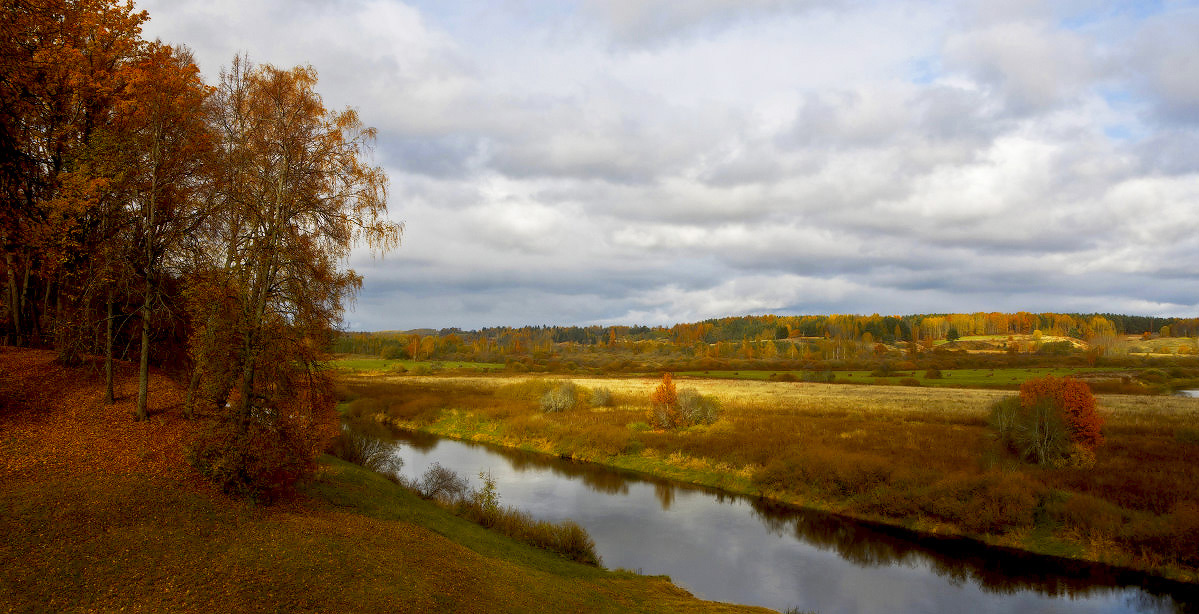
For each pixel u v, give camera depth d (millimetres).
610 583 22188
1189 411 57375
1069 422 35594
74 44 24828
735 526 33219
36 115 24531
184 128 22344
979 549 29016
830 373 105062
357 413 71438
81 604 12617
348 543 18359
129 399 25641
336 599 14766
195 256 20875
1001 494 30828
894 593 24516
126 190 22891
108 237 24688
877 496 34375
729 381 106062
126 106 23453
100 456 20016
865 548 29641
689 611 19609
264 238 19406
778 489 38812
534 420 59750
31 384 25234
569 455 51406
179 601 13352
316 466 22641
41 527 15094
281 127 19922
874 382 102250
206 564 15148
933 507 31984
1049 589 24562
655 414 55438
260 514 19031
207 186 21797
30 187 24750
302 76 20469
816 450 41156
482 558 20703
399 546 19391
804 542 30594
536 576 20406
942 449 40625
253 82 20125
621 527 32938
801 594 24422
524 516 30359
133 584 13688
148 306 23438
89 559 14258
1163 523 26281
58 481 17797
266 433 20000
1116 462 35188
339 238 20484
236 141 19938
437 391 83812
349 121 20922
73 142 25516
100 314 27625
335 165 20578
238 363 19688
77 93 24734
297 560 16281
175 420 23812
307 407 21969
